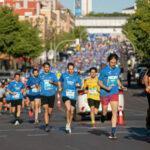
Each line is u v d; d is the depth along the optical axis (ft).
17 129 80.79
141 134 72.18
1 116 113.39
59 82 74.90
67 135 72.23
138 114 113.70
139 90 225.35
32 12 533.14
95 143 64.08
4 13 307.58
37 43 346.95
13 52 316.60
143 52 259.39
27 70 142.00
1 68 359.66
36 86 91.50
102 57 539.29
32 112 104.47
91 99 84.28
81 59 504.43
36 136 71.56
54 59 401.08
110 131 76.23
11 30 309.42
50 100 77.36
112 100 66.95
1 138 69.62
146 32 257.34
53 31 488.85
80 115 96.02
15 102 93.15
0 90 126.21
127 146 61.46
